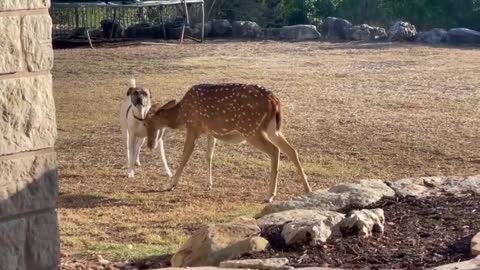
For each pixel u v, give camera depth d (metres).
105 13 30.38
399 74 19.80
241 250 6.08
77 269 6.80
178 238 8.14
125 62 22.78
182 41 27.17
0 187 3.87
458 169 11.54
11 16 3.83
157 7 30.17
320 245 6.09
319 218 6.52
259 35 28.31
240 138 10.29
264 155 12.44
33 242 4.01
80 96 17.83
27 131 3.94
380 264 5.70
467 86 18.02
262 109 9.98
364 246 6.07
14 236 3.94
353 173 11.37
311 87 18.28
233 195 10.30
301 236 6.15
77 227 8.69
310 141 13.20
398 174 11.32
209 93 10.29
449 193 7.61
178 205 9.79
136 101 11.02
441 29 26.84
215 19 30.59
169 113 10.69
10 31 3.83
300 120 14.74
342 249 6.02
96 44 26.91
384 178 11.09
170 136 13.81
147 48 25.73
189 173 11.53
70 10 29.05
